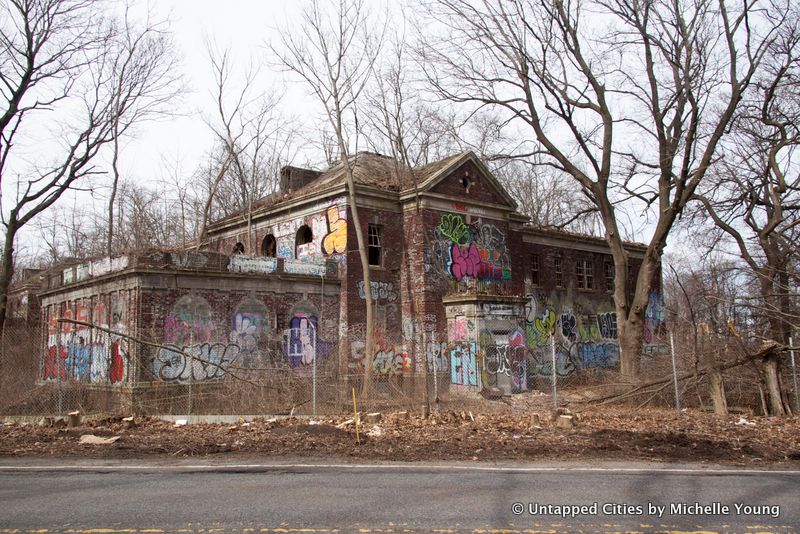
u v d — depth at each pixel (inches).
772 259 939.3
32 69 995.3
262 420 588.1
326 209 1063.0
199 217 1844.2
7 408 678.5
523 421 581.0
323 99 1003.9
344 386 785.6
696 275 1082.7
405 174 1138.7
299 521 264.4
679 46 848.3
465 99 1013.8
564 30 923.4
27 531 251.1
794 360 685.3
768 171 1013.8
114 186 1254.3
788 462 418.6
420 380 970.7
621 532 253.0
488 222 1155.9
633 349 919.7
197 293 854.5
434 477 359.6
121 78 1170.0
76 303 963.3
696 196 1037.2
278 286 943.7
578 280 1380.4
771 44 856.3
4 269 1013.8
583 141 949.2
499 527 257.6
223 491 321.1
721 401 641.6
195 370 831.1
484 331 960.3
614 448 456.8
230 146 1412.4
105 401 737.0
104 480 350.0
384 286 1050.1
